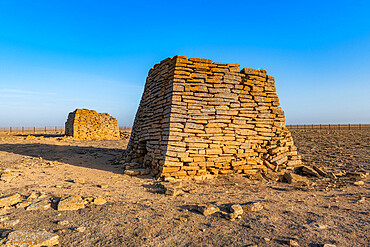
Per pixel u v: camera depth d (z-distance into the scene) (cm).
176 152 883
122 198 636
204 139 928
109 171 1048
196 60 978
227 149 955
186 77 952
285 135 1062
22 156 1386
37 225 442
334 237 418
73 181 822
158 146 962
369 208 586
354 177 952
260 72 1067
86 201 579
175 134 896
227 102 978
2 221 446
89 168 1115
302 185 839
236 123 983
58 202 556
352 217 522
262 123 1029
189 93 940
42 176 890
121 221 476
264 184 845
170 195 675
